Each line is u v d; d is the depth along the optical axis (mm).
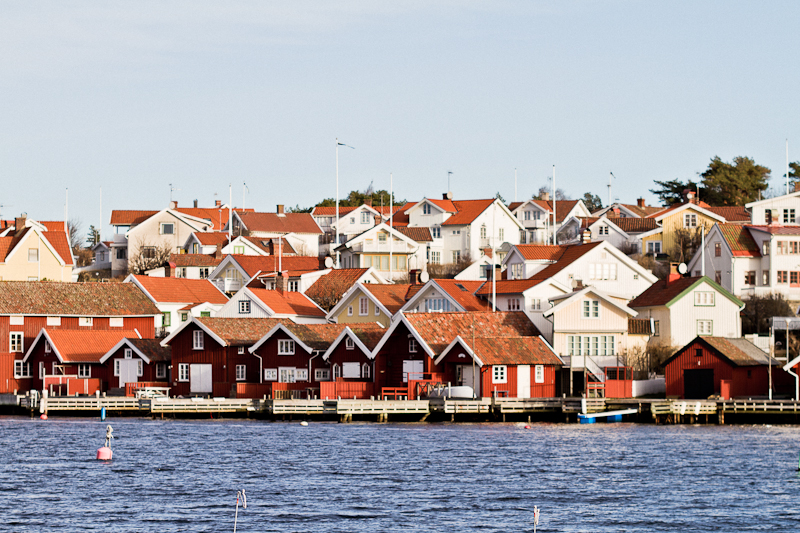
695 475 114250
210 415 166750
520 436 141875
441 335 166125
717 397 156750
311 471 116938
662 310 181750
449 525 94062
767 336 183500
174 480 112500
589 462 121750
